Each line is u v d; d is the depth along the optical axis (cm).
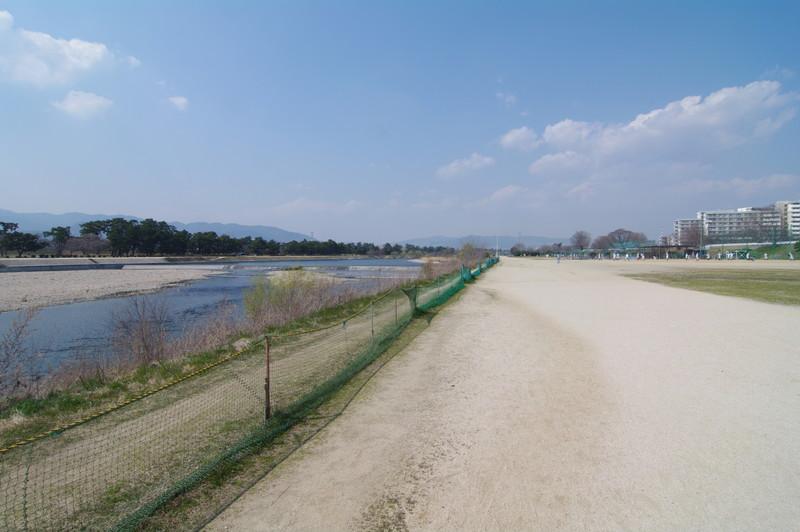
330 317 1656
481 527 388
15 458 533
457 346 1112
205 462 511
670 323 1312
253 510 419
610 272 4116
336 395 748
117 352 1208
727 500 418
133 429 614
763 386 730
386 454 530
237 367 940
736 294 2000
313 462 512
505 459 510
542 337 1191
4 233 7762
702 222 16262
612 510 407
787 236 10706
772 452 508
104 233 10275
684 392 710
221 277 5266
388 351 1073
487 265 5369
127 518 402
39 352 1372
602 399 695
